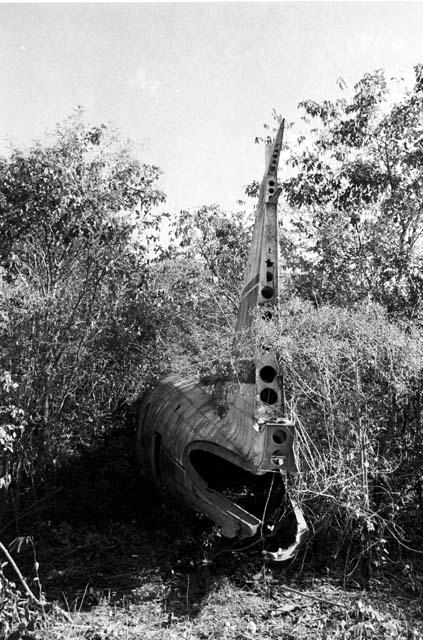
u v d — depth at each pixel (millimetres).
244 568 6801
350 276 10789
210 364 7477
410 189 11000
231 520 6676
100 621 5812
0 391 7336
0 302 7805
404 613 6105
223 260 12617
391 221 11148
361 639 5418
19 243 8312
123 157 8750
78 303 8227
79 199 7676
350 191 11297
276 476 7352
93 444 9430
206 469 7777
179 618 5926
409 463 7734
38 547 7352
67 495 8570
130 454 10289
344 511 7164
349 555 7188
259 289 6832
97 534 7793
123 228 8555
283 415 6648
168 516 7988
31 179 7477
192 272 11062
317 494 6848
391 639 5453
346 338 7602
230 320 10539
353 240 11117
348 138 11398
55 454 8383
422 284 10211
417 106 11172
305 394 7441
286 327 6988
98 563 7066
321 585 6633
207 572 6715
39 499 8367
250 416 6648
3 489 7617
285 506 7086
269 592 6422
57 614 5797
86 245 8312
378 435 7484
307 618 5953
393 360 7520
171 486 7945
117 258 8672
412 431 7898
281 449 6488
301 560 7117
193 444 7301
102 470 9602
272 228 6844
